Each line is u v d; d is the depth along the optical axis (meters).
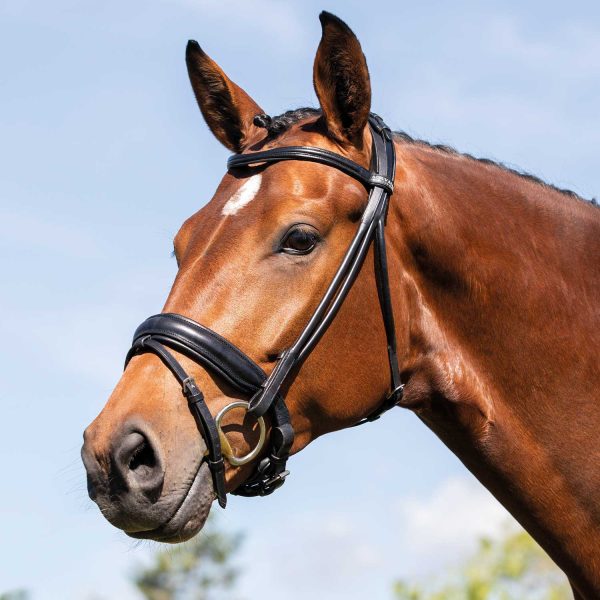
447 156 5.66
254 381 4.73
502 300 5.29
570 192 5.82
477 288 5.28
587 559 5.27
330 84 5.20
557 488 5.26
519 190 5.62
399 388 5.16
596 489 5.26
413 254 5.27
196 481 4.61
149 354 4.71
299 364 4.86
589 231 5.62
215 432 4.64
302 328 4.85
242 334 4.75
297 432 4.95
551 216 5.59
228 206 4.98
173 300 4.82
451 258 5.27
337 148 5.20
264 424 4.79
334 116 5.20
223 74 5.73
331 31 5.12
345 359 4.98
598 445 5.28
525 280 5.33
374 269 5.09
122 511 4.44
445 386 5.25
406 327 5.22
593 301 5.46
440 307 5.31
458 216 5.35
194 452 4.60
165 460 4.50
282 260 4.85
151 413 4.55
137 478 4.46
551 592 14.02
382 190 5.16
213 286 4.79
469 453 5.35
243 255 4.83
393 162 5.30
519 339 5.29
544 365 5.28
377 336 5.09
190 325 4.71
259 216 4.89
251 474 4.89
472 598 13.98
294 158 5.07
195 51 5.70
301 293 4.86
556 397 5.28
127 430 4.47
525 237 5.46
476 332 5.30
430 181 5.41
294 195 4.93
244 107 5.77
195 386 4.63
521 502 5.32
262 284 4.81
